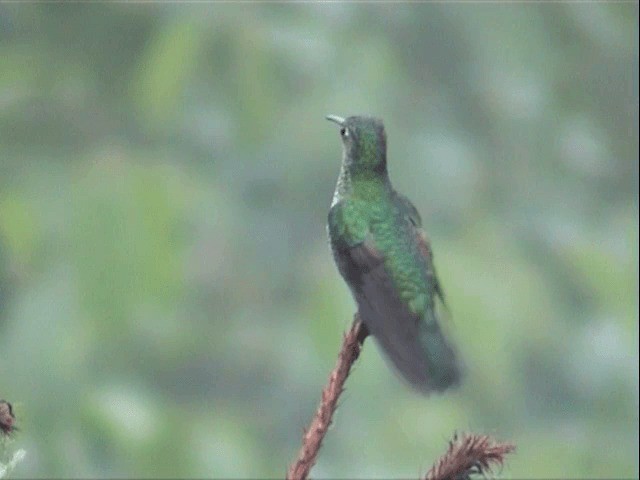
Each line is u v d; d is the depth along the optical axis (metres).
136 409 11.56
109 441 11.35
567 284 15.66
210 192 14.47
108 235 12.24
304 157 15.23
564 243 16.09
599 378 14.83
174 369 14.95
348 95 15.12
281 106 14.99
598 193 17.38
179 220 12.40
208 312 15.59
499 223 16.33
